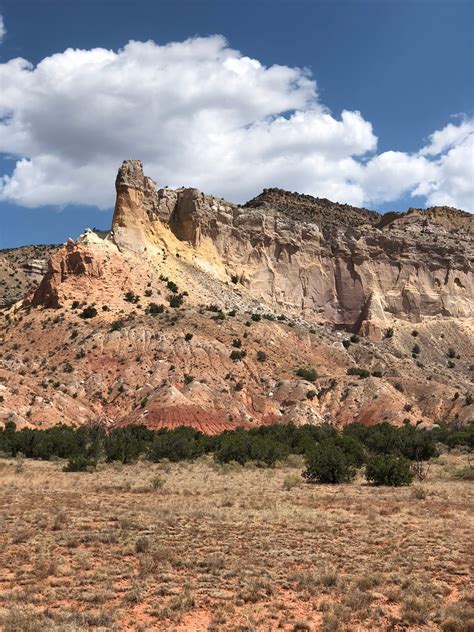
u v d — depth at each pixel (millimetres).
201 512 29219
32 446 64250
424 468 56125
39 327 123688
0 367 106875
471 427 88625
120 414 101625
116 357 114500
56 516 27281
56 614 15312
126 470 51719
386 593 17547
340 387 119125
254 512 29812
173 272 153375
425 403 121062
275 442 67375
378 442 69188
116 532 24422
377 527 26750
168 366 112000
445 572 19891
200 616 15750
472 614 15789
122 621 15227
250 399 112625
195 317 132875
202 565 20172
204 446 70938
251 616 15617
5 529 24734
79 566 19781
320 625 15289
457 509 31812
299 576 18891
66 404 98562
